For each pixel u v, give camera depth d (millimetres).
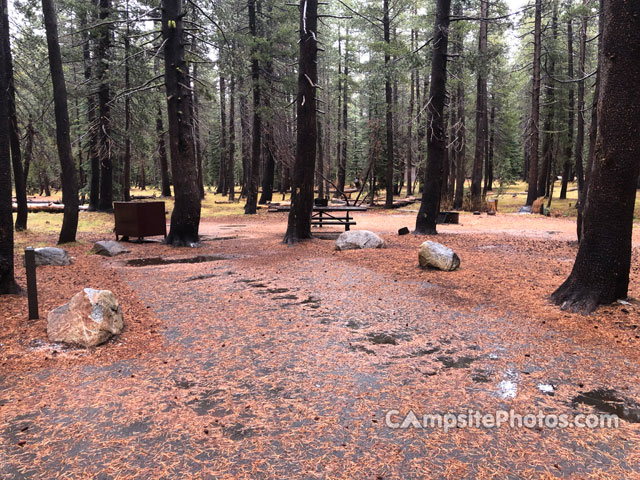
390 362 4574
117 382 4121
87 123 27516
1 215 6949
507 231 17078
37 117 16594
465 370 4348
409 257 10641
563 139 31469
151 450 2998
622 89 5730
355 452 2955
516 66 34219
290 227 13969
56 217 22922
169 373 4328
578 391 3885
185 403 3695
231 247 13516
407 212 27453
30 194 45875
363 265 9906
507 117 37719
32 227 18453
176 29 13219
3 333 5367
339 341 5227
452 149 32562
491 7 24188
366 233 12359
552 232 16750
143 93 23547
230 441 3102
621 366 4387
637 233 15812
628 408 3576
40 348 4949
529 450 2979
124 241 14984
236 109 35844
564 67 30953
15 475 2723
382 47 22625
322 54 29828
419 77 37031
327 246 13070
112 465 2822
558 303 6461
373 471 2744
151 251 12781
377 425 3309
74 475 2721
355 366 4473
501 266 9625
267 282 8500
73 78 25000
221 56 20141
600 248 6125
